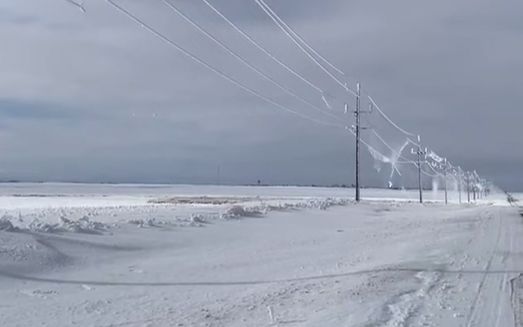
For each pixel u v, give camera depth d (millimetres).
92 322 8578
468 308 10430
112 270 13180
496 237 25516
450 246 21188
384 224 31656
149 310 9516
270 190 191250
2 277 11359
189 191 155375
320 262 16125
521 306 10656
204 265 14672
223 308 9859
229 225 24469
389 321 9211
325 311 9812
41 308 9352
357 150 54938
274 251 18219
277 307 10070
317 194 143000
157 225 21406
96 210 28547
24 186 196375
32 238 14594
